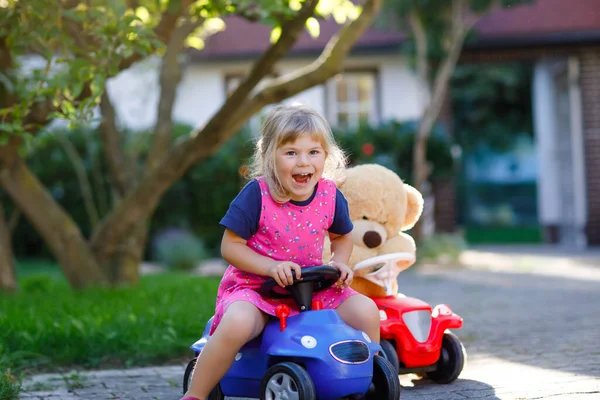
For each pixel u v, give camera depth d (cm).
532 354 458
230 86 1530
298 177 286
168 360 463
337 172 370
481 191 2131
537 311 663
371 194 397
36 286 768
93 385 391
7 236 747
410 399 345
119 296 641
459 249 1237
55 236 723
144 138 1195
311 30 593
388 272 389
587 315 626
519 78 2059
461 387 370
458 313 665
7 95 585
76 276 726
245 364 294
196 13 585
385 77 1502
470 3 1184
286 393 267
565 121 1653
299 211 295
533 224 2112
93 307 562
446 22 1234
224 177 1329
